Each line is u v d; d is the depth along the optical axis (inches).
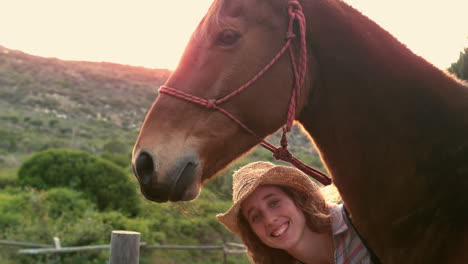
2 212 346.0
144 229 367.9
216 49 57.1
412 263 52.6
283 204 67.1
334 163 59.7
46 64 2107.5
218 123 56.2
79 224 334.3
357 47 57.8
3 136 978.7
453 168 51.0
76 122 1441.9
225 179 452.1
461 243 48.4
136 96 2010.3
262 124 57.1
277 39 57.5
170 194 54.7
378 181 55.8
